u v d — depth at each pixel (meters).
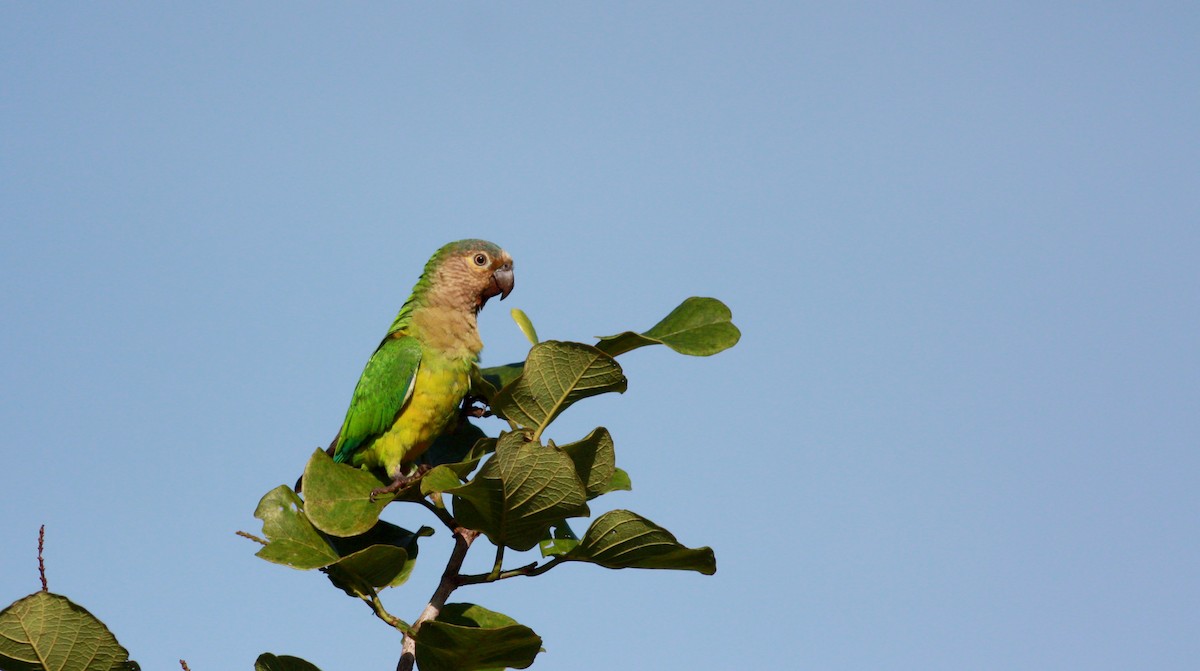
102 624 6.83
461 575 7.79
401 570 8.21
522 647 7.08
